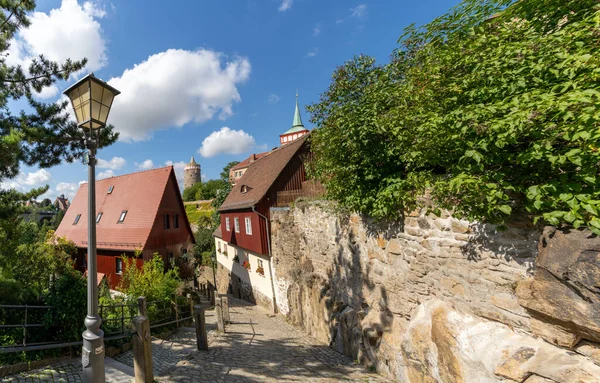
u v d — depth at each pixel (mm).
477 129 2904
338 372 5543
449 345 3646
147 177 19219
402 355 4738
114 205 19094
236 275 19219
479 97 3297
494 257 3436
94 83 3455
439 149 3570
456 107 3461
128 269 11078
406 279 5141
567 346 2615
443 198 3828
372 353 5711
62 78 7035
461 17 4109
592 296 2311
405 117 4117
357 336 6285
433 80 3789
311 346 7727
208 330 8883
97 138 3672
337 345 7203
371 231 6227
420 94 3977
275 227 13266
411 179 4551
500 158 2912
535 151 2492
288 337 8711
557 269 2562
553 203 2525
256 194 15109
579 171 2441
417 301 4879
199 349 6168
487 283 3529
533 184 2846
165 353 6094
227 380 4559
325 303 8117
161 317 8844
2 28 6098
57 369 4582
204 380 4484
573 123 2236
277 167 15391
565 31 2697
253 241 15070
